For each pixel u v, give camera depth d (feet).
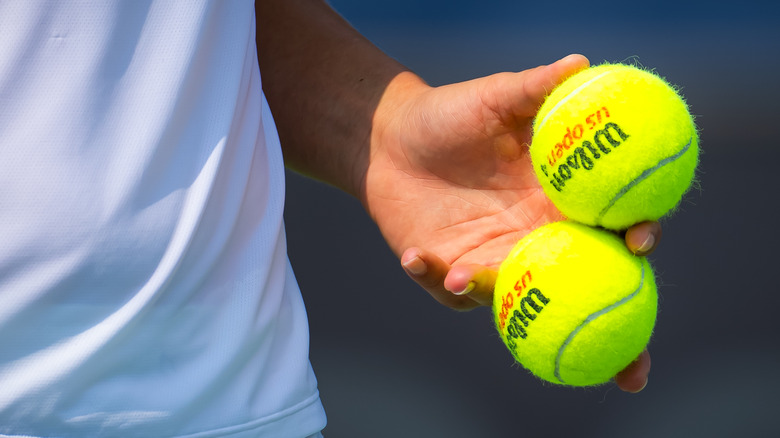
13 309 8.93
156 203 9.41
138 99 9.35
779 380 25.96
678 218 43.52
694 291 34.42
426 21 127.44
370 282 36.52
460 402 25.22
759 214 44.06
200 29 9.53
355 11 135.44
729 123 65.72
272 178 11.07
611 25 118.73
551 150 11.59
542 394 25.90
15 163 8.95
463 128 12.02
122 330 9.21
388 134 13.08
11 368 9.03
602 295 11.14
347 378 26.89
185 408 9.63
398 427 23.53
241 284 10.19
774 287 34.55
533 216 12.56
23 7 8.87
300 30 14.34
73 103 9.06
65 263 9.03
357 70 13.88
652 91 11.42
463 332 30.86
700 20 120.57
